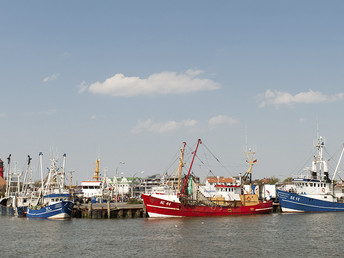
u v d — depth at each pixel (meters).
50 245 63.78
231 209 105.00
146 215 106.56
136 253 56.78
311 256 53.72
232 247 59.97
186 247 60.34
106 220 97.94
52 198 111.81
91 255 56.06
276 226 82.25
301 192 119.31
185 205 99.12
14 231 79.81
